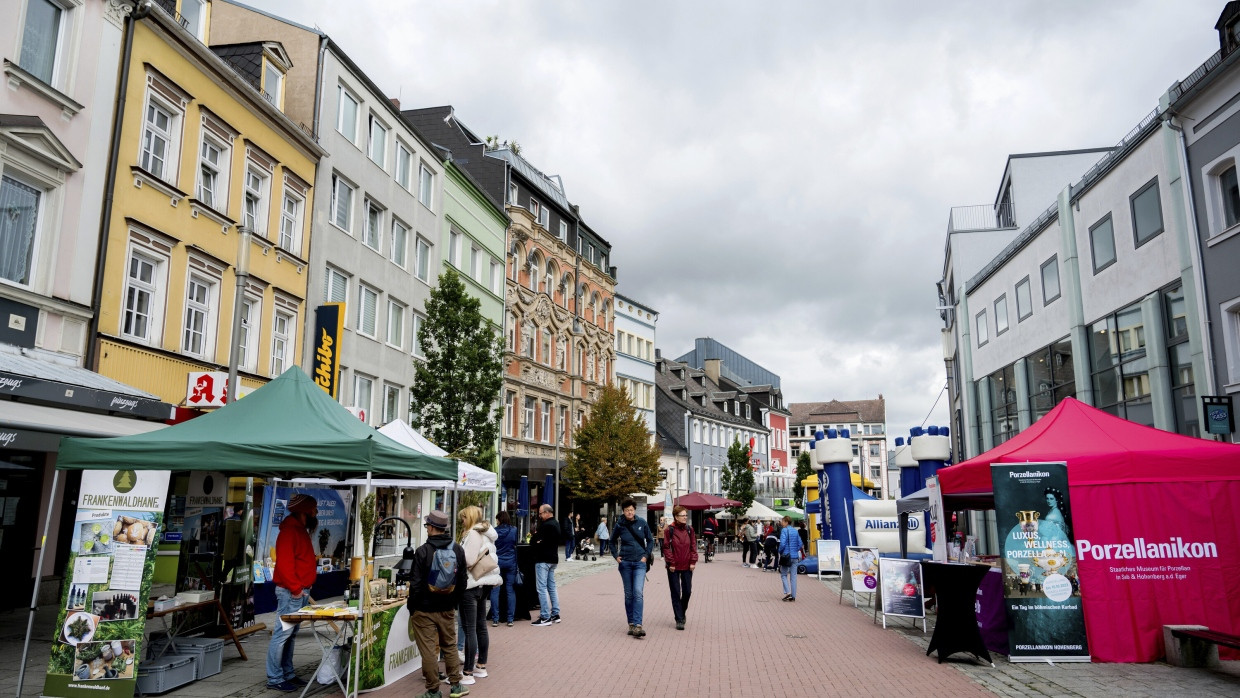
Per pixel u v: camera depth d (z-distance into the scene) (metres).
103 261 14.87
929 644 11.02
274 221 20.80
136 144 15.87
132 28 15.71
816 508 31.25
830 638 12.23
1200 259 16.53
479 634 9.36
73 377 12.12
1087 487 10.46
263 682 8.71
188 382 16.14
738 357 107.62
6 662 9.36
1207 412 15.51
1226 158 15.72
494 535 9.55
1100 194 21.25
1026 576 10.27
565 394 43.91
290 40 23.30
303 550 8.69
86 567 7.88
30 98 13.47
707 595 19.25
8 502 13.48
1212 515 10.24
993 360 31.23
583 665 9.82
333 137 23.59
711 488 66.31
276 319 21.22
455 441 22.02
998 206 39.97
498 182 39.25
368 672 8.30
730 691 8.41
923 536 21.62
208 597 9.78
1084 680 8.92
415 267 28.91
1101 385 21.44
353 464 8.45
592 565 29.98
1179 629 9.73
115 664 7.70
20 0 13.27
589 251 49.47
